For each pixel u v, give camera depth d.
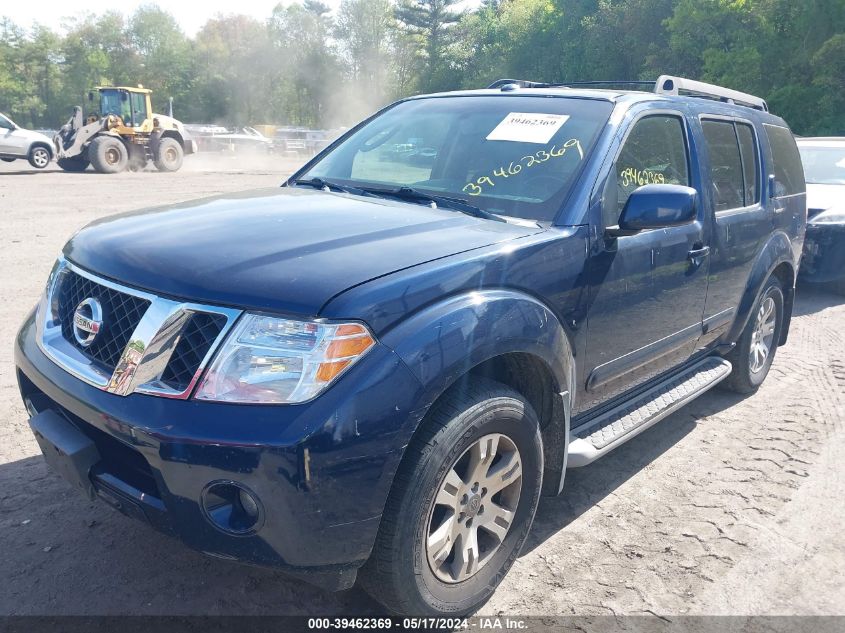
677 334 3.84
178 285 2.30
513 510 2.82
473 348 2.41
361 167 3.84
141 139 23.52
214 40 94.69
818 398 5.20
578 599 2.87
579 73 53.41
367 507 2.21
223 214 2.96
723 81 35.31
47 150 22.39
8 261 8.41
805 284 8.75
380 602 2.51
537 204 3.15
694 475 3.97
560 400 2.93
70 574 2.84
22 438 3.95
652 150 3.66
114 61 93.62
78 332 2.54
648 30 45.50
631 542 3.29
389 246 2.56
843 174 9.15
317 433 2.08
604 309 3.16
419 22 84.50
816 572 3.12
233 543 2.17
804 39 32.81
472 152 3.56
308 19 93.88
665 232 3.55
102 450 2.45
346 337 2.17
